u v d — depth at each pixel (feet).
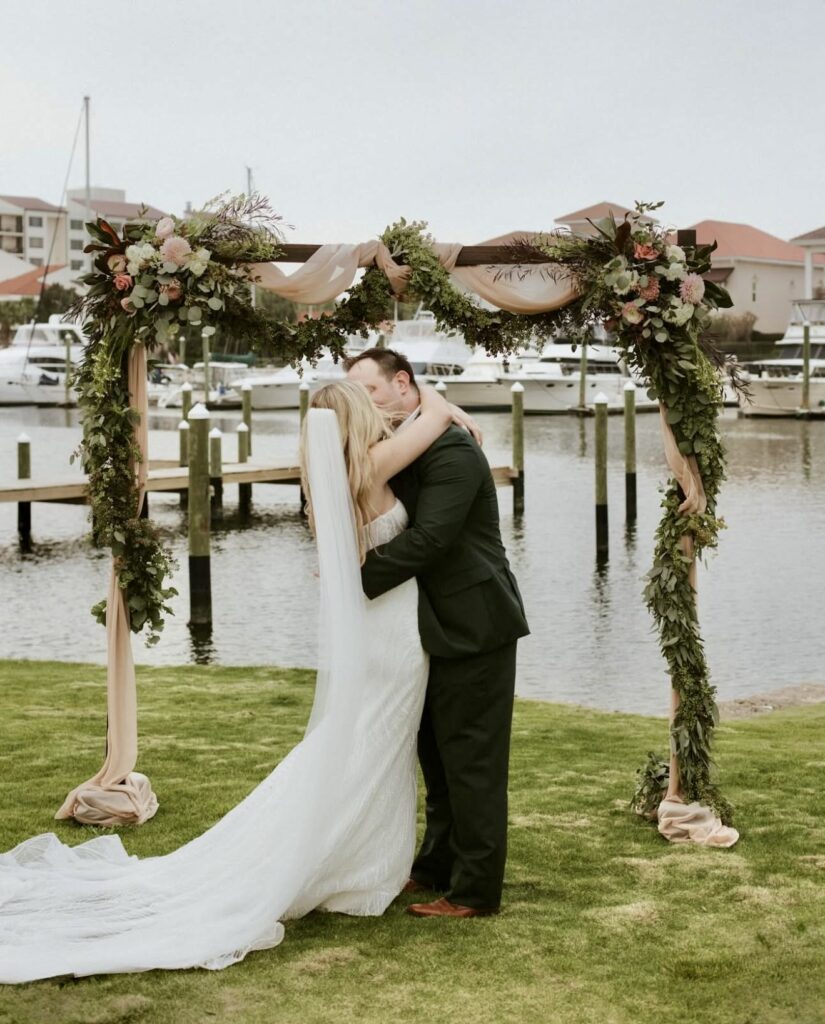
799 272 255.09
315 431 13.01
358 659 13.12
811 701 31.96
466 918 13.65
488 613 13.19
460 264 18.02
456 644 13.16
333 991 11.73
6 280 320.09
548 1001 11.60
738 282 245.24
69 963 11.93
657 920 13.80
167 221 17.69
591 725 26.89
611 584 54.85
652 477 95.61
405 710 13.37
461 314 18.07
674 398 17.43
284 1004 11.43
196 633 45.52
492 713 13.41
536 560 61.62
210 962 12.25
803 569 56.85
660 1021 11.24
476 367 159.84
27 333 185.68
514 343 18.44
